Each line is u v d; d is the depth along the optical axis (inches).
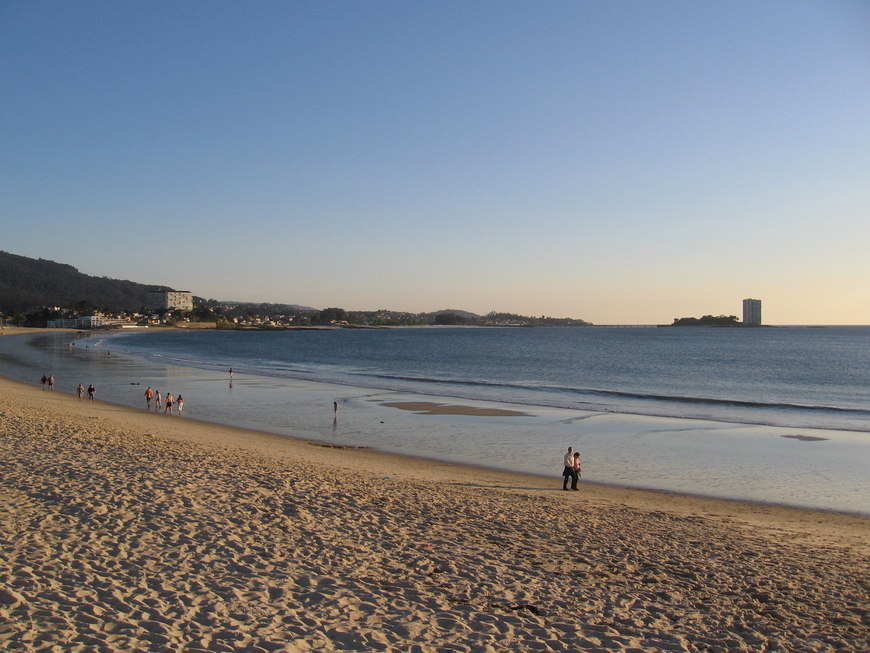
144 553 375.9
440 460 982.4
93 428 976.9
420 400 1769.2
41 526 410.6
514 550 445.4
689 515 643.5
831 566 446.6
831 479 874.8
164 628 278.7
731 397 1968.5
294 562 385.1
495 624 313.4
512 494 694.5
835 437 1219.2
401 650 277.7
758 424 1378.0
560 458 1012.5
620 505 676.1
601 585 382.6
